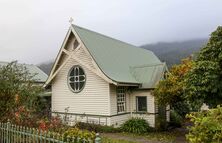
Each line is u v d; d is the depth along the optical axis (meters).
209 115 5.82
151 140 16.69
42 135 6.98
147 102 22.31
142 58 31.03
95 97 21.41
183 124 24.53
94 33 25.31
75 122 20.31
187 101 16.88
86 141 6.05
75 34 22.55
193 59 19.14
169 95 18.19
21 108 10.62
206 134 5.46
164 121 21.73
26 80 13.71
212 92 15.57
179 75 18.56
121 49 28.14
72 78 23.19
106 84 20.73
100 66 21.16
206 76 15.31
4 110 11.16
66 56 23.67
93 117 21.30
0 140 8.95
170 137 17.86
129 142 15.47
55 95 24.14
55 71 23.92
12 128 8.24
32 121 9.88
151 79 22.94
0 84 11.59
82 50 22.38
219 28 16.41
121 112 21.94
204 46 16.70
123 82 20.58
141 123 20.56
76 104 22.55
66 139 6.38
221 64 15.91
